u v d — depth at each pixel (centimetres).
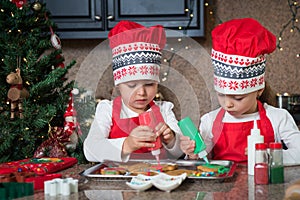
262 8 293
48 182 108
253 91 147
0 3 184
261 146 116
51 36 188
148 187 108
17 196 107
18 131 174
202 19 266
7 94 176
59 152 163
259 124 163
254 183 116
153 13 266
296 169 135
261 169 115
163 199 101
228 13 294
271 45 146
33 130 176
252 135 126
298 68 294
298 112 256
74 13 266
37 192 110
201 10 266
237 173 128
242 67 143
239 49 143
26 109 173
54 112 173
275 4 293
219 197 102
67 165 144
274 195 104
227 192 107
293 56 294
